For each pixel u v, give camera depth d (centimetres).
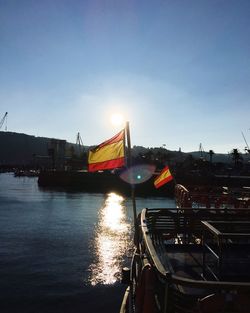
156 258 579
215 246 1042
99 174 10175
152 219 1187
